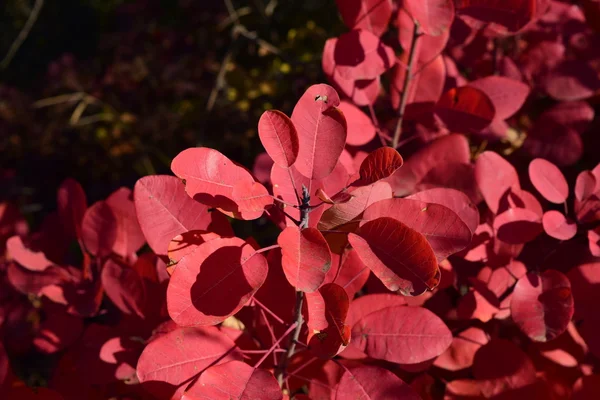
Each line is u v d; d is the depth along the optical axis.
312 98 0.68
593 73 0.89
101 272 0.83
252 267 0.67
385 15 0.82
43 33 2.09
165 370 0.70
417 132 0.87
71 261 1.05
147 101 1.47
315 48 1.29
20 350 0.96
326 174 0.69
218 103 1.34
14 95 1.69
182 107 1.42
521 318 0.74
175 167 0.67
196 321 0.66
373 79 0.84
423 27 0.77
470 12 0.79
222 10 1.44
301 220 0.68
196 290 0.66
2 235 0.97
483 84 0.84
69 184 0.85
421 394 0.80
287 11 1.37
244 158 1.27
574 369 0.81
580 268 0.79
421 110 0.85
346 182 0.73
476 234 0.79
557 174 0.78
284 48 1.30
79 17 2.07
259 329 0.77
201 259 0.67
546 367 0.82
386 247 0.67
